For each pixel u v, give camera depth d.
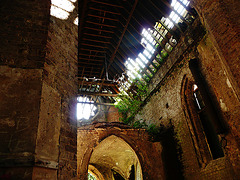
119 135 10.73
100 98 20.33
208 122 8.81
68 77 4.61
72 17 5.53
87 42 13.70
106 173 15.47
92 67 15.46
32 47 3.94
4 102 3.27
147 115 13.92
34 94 3.47
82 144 9.95
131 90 15.79
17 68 3.62
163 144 10.98
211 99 7.79
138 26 11.80
